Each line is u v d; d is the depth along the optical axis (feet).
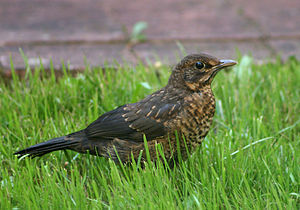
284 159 27.55
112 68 39.86
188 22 53.78
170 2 60.39
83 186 26.96
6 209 24.20
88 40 49.03
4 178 26.50
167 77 38.65
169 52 46.32
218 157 27.76
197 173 27.48
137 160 27.48
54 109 34.68
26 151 27.84
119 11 57.26
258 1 60.54
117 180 25.41
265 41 48.80
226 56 44.14
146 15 55.93
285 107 35.47
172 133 26.43
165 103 26.71
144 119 26.63
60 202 24.35
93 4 59.93
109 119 27.43
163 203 23.48
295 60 43.83
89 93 36.29
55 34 50.29
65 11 57.21
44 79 37.17
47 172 26.35
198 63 26.50
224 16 55.42
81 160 29.63
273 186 25.40
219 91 36.24
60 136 30.73
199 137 27.04
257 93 37.04
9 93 36.55
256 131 31.07
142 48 47.39
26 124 32.81
